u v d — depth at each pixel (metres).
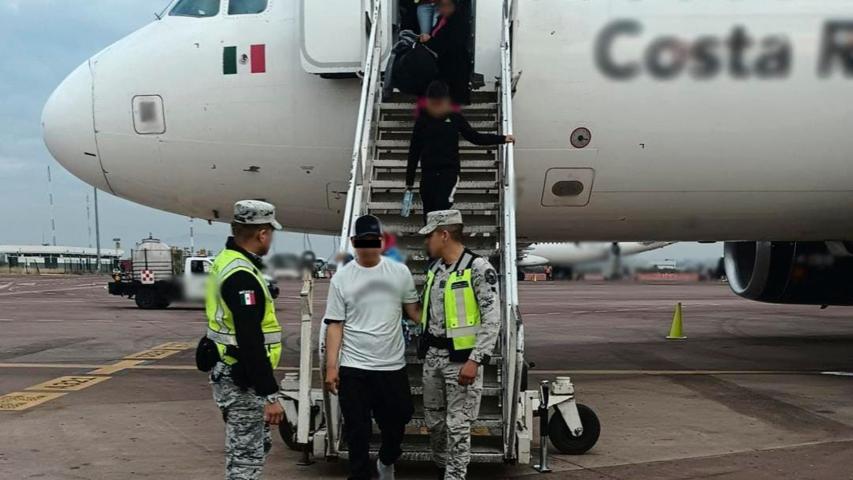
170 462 5.84
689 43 7.82
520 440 5.35
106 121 8.12
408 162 5.96
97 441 6.48
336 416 5.46
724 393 8.73
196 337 15.05
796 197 8.35
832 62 7.89
